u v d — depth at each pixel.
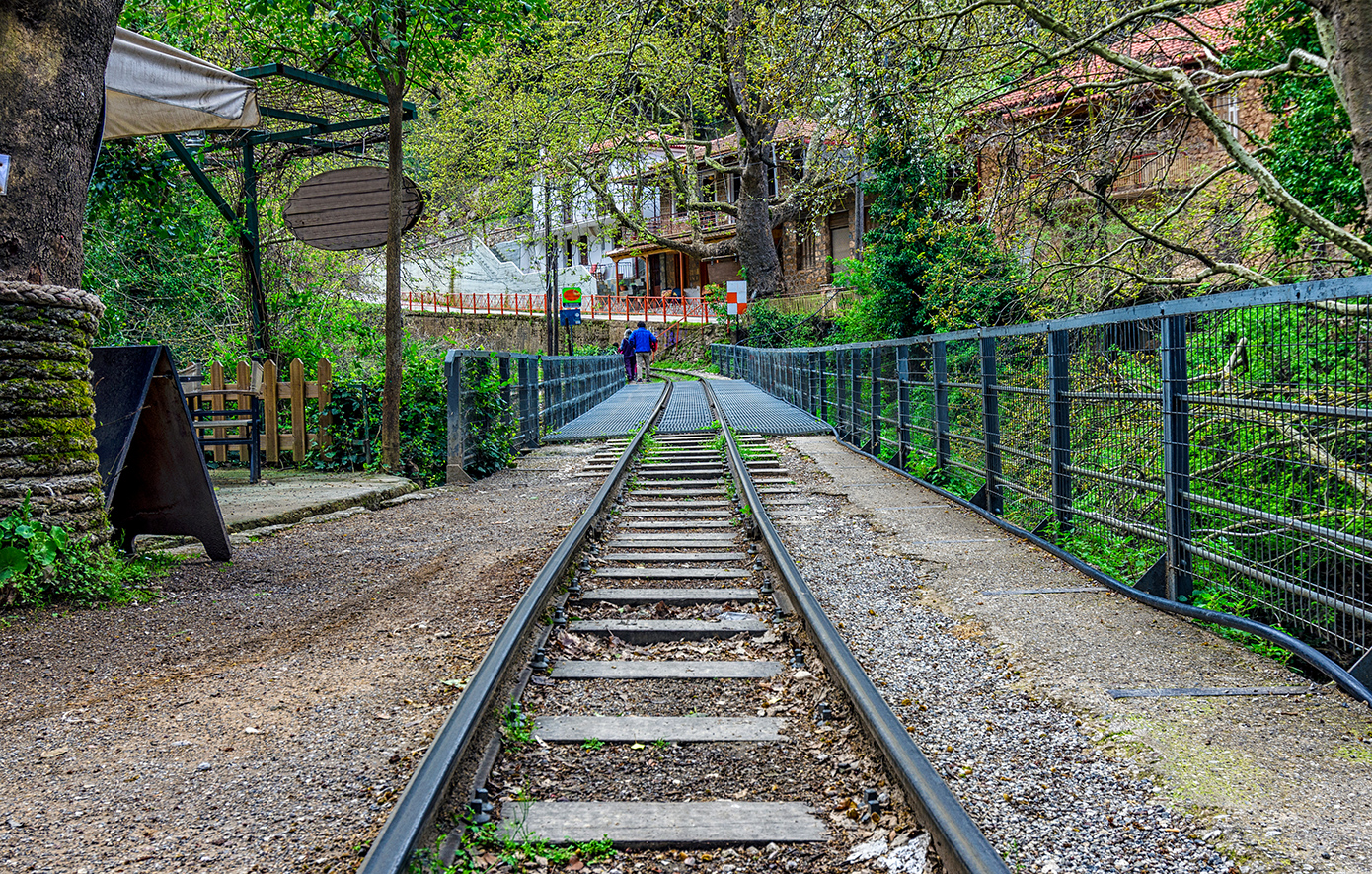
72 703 4.31
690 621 5.69
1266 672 4.53
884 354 13.45
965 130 13.05
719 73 26.17
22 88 6.12
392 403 12.30
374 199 12.34
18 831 3.11
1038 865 2.84
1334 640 4.81
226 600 6.24
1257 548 5.30
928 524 8.80
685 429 17.30
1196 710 4.04
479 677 3.99
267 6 11.79
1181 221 13.09
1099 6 10.54
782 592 6.18
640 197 39.38
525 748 3.80
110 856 2.93
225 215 13.52
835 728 3.95
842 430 16.45
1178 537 5.91
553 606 5.82
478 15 12.14
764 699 4.40
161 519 7.40
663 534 8.44
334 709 4.19
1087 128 11.73
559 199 36.53
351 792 3.35
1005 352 9.21
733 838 3.04
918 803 2.98
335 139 15.22
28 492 5.92
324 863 2.86
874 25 10.63
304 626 5.61
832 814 3.22
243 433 13.04
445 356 12.54
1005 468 9.30
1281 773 3.39
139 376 7.02
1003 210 13.43
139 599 6.20
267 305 15.27
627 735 3.90
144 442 7.27
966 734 3.87
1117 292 12.73
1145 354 6.38
